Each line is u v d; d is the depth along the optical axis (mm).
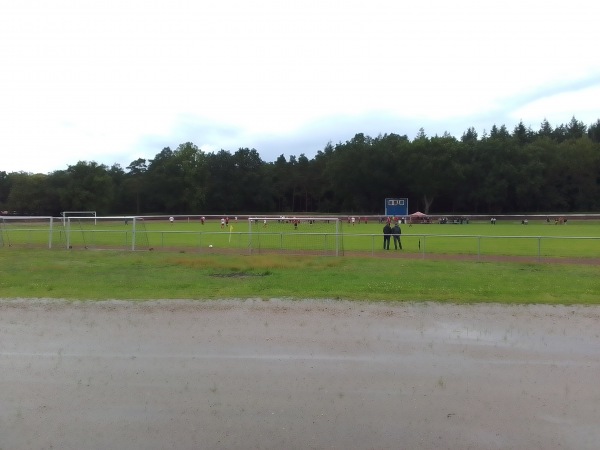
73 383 6711
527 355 7953
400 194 114562
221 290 13594
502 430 5430
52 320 10141
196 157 113062
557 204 111000
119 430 5410
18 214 96438
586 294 13195
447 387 6594
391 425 5520
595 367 7402
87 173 97438
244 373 7070
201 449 5016
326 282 15172
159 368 7273
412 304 11703
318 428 5438
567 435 5332
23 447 5074
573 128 138250
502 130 121125
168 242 34906
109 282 15305
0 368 7297
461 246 33344
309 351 8070
